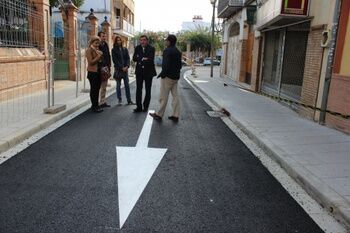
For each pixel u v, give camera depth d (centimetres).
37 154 582
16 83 1098
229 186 481
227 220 383
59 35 1822
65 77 1856
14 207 392
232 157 617
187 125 866
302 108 1028
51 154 584
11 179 471
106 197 427
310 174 507
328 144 684
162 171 527
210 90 1716
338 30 831
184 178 502
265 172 547
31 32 1234
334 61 844
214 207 413
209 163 577
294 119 950
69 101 1100
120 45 1120
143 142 683
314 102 944
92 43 958
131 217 380
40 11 1276
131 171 520
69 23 1828
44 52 1313
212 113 1077
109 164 546
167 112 1034
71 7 1812
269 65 1506
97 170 518
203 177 510
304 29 1112
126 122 861
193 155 617
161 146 662
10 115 823
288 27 1242
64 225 358
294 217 398
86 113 966
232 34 2675
